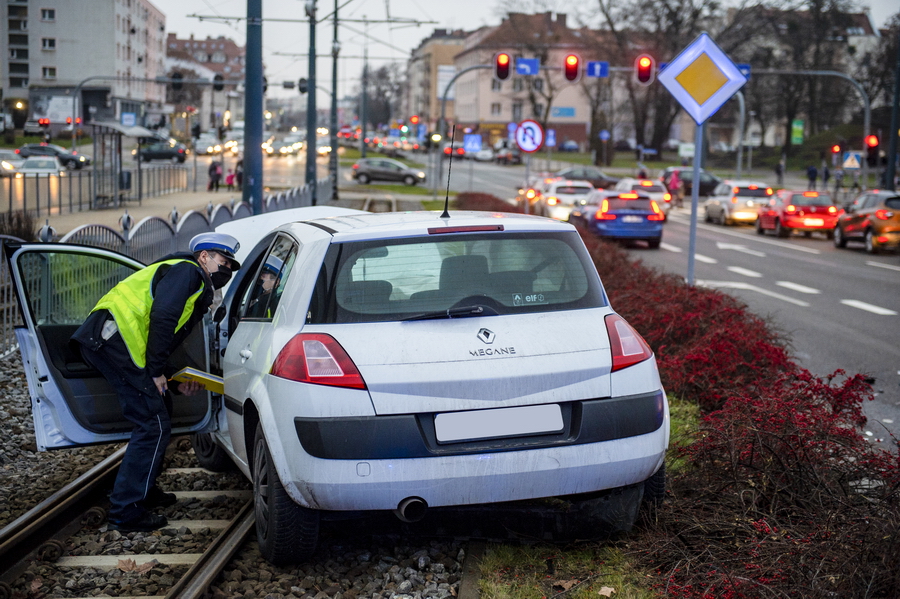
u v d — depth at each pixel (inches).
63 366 204.5
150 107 4790.8
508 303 163.9
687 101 374.6
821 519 162.2
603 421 159.2
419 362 154.0
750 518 171.8
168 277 190.1
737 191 1407.5
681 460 219.0
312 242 172.6
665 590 152.5
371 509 152.9
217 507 212.5
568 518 174.1
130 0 4237.2
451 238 168.7
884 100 3405.5
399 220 175.8
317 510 163.8
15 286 192.5
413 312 159.8
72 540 191.6
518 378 155.9
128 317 190.1
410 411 152.1
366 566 173.5
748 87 3031.5
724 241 1133.1
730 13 2765.7
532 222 176.4
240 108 6988.2
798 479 180.9
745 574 145.3
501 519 177.8
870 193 1008.9
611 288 422.6
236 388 183.8
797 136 2381.9
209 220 629.6
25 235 615.8
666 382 291.9
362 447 150.4
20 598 162.6
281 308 170.1
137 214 1179.3
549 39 3164.4
